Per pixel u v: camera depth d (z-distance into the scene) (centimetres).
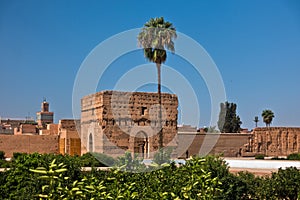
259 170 3212
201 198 995
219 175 1479
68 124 5559
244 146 6125
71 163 1509
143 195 996
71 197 817
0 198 1207
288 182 1644
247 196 1634
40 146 5447
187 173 1183
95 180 1023
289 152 6425
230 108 7881
